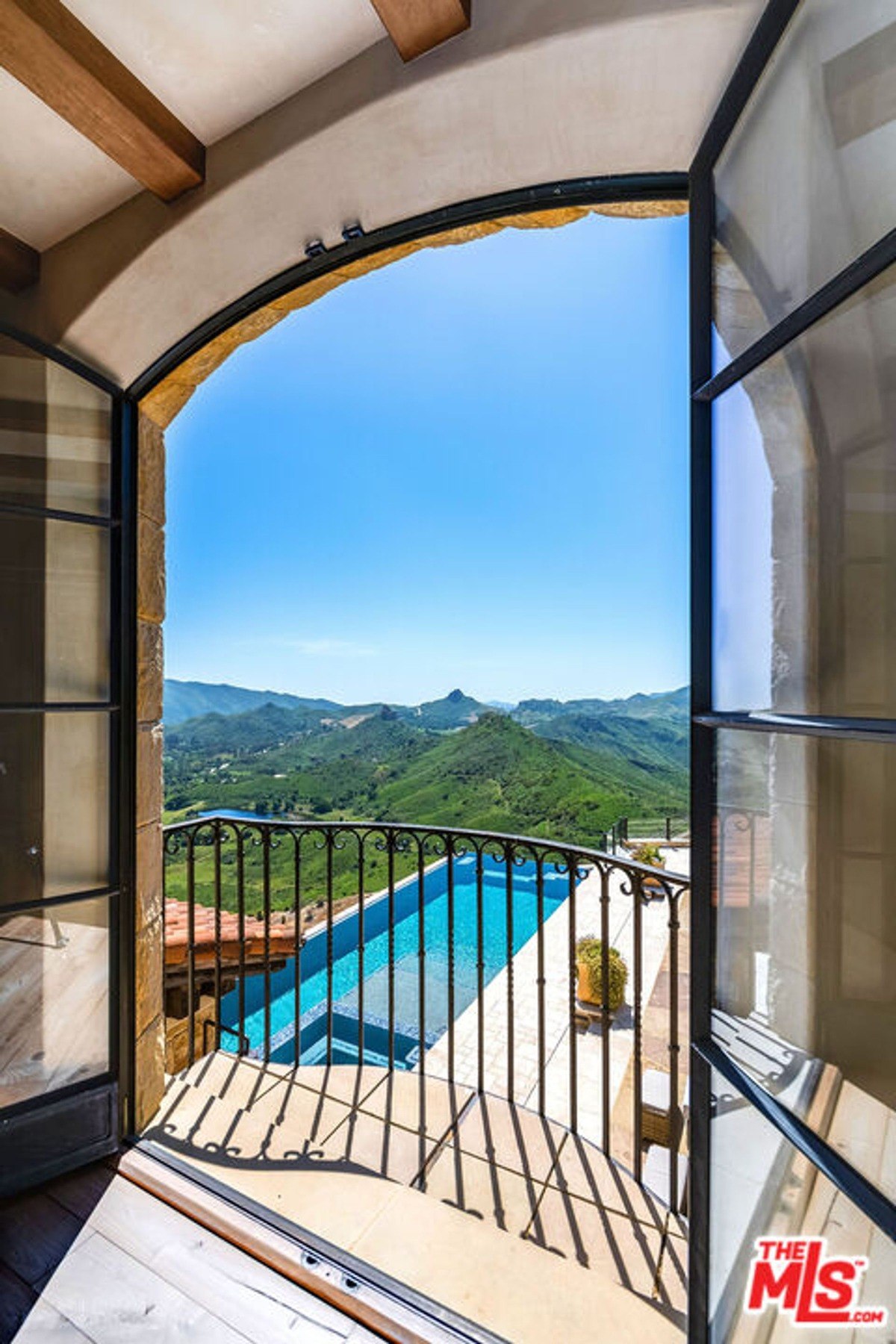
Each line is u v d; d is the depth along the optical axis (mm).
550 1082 3432
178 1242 1418
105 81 1272
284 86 1387
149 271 1684
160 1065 1978
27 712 1762
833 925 825
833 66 821
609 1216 1507
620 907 7348
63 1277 1327
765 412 968
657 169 1312
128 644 1897
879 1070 739
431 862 11336
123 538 1899
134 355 1868
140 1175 1620
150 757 2004
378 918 8766
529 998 4691
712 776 1103
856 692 786
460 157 1373
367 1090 2016
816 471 859
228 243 1616
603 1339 1206
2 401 1774
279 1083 2068
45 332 1840
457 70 1217
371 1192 1572
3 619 1742
